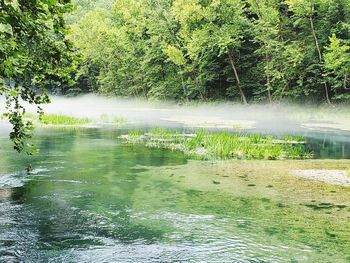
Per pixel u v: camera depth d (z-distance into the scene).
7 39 6.34
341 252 7.99
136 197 11.90
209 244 8.37
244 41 49.78
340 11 42.38
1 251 7.86
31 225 9.37
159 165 16.97
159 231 9.10
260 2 47.75
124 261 7.50
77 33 74.31
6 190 12.51
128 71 72.19
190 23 53.47
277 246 8.27
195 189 12.88
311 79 43.78
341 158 19.09
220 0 49.06
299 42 44.44
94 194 12.20
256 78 52.03
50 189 12.71
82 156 19.06
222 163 17.53
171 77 63.34
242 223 9.65
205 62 52.62
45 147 21.88
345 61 37.06
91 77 82.75
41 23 6.66
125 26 68.38
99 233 8.95
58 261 7.46
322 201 11.46
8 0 5.75
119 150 21.06
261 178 14.42
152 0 64.19
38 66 7.62
